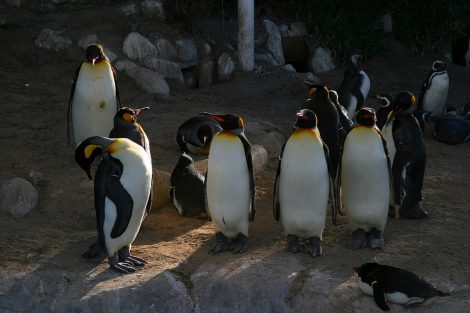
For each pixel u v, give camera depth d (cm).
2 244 801
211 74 1565
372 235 812
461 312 677
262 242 830
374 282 686
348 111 1378
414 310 684
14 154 1052
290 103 1460
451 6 1912
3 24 1531
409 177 876
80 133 1050
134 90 1423
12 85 1379
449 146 1247
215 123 1105
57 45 1484
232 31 1708
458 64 1986
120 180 736
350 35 1747
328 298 705
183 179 920
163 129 1200
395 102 892
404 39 1900
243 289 727
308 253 791
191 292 742
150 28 1544
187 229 886
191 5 1591
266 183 1034
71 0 1588
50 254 789
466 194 991
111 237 744
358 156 783
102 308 716
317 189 764
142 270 764
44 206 916
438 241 820
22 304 725
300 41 1756
